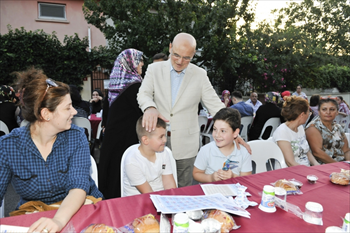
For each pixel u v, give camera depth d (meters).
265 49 10.77
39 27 9.08
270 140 2.26
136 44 7.76
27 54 7.26
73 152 1.31
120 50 8.07
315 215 1.02
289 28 11.33
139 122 1.64
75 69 7.91
